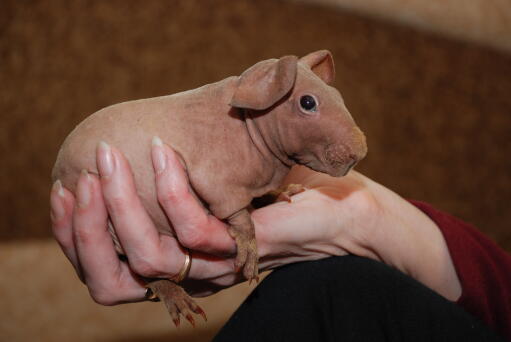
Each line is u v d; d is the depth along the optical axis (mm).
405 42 1378
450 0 1391
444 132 1470
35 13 1166
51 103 1236
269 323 621
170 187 588
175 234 620
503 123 1495
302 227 629
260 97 578
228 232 606
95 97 1249
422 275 679
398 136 1431
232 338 629
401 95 1412
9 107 1220
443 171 1484
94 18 1193
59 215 622
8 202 1287
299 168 729
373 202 667
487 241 698
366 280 607
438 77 1436
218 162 590
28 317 1319
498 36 1447
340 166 587
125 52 1229
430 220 701
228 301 1405
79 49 1210
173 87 1271
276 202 653
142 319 1365
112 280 631
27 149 1261
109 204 600
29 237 1332
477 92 1467
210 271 634
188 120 594
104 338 1335
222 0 1238
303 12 1277
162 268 616
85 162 601
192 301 624
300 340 612
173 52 1247
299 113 588
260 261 641
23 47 1187
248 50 1280
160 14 1219
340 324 601
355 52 1350
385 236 663
